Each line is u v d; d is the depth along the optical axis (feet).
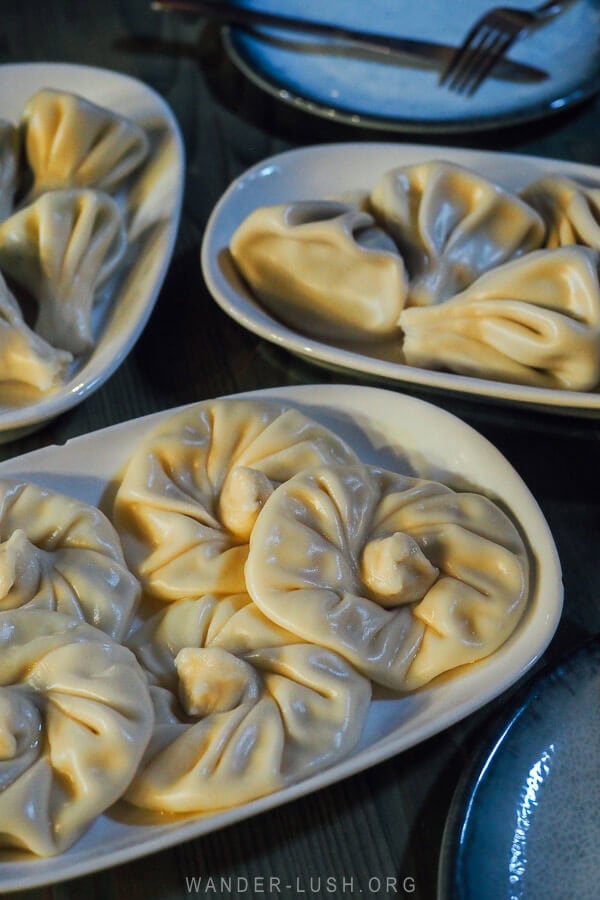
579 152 2.45
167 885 1.73
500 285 2.08
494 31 2.50
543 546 1.87
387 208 2.20
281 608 1.80
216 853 1.75
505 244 2.19
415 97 2.46
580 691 1.79
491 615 1.81
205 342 2.22
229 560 1.88
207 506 1.93
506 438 2.10
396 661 1.80
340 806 1.78
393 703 1.80
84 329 2.14
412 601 1.85
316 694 1.77
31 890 1.73
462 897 1.66
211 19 2.66
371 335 2.15
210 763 1.71
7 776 1.70
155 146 2.39
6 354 2.07
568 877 1.69
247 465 1.94
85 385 2.04
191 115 2.53
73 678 1.74
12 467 1.94
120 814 1.71
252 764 1.71
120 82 2.45
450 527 1.87
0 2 2.73
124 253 2.23
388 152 2.31
